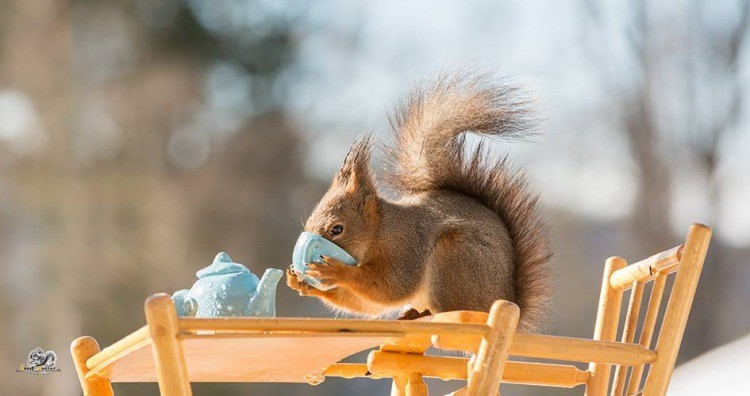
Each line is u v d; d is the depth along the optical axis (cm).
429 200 491
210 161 2291
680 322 399
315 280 459
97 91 2284
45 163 2150
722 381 722
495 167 498
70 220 2103
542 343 373
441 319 370
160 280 2092
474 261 463
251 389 1923
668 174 2119
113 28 2344
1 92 2191
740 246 2120
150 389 1755
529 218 484
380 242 481
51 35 2231
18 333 1959
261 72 2381
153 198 2192
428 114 511
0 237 2044
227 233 2214
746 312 2067
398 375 468
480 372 345
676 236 2116
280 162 2312
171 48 2377
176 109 2325
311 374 459
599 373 457
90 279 2047
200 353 371
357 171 488
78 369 427
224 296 379
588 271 2075
